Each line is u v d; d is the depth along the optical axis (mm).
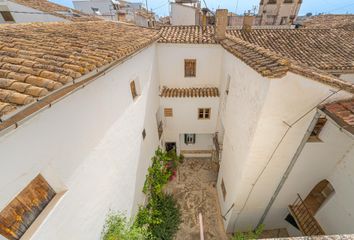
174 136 12719
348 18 17469
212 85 11430
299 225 6934
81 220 3840
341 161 5852
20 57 3260
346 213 5695
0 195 2186
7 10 12352
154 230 8688
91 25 7684
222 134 11594
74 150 3531
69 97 3311
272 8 26359
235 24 23328
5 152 2205
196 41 9836
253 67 5000
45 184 3158
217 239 9180
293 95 4684
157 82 10648
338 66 7957
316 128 5551
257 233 7488
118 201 5555
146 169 8547
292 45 9867
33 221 2902
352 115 3850
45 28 5750
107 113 4805
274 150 5836
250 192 7219
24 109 2193
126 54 5027
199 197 11266
